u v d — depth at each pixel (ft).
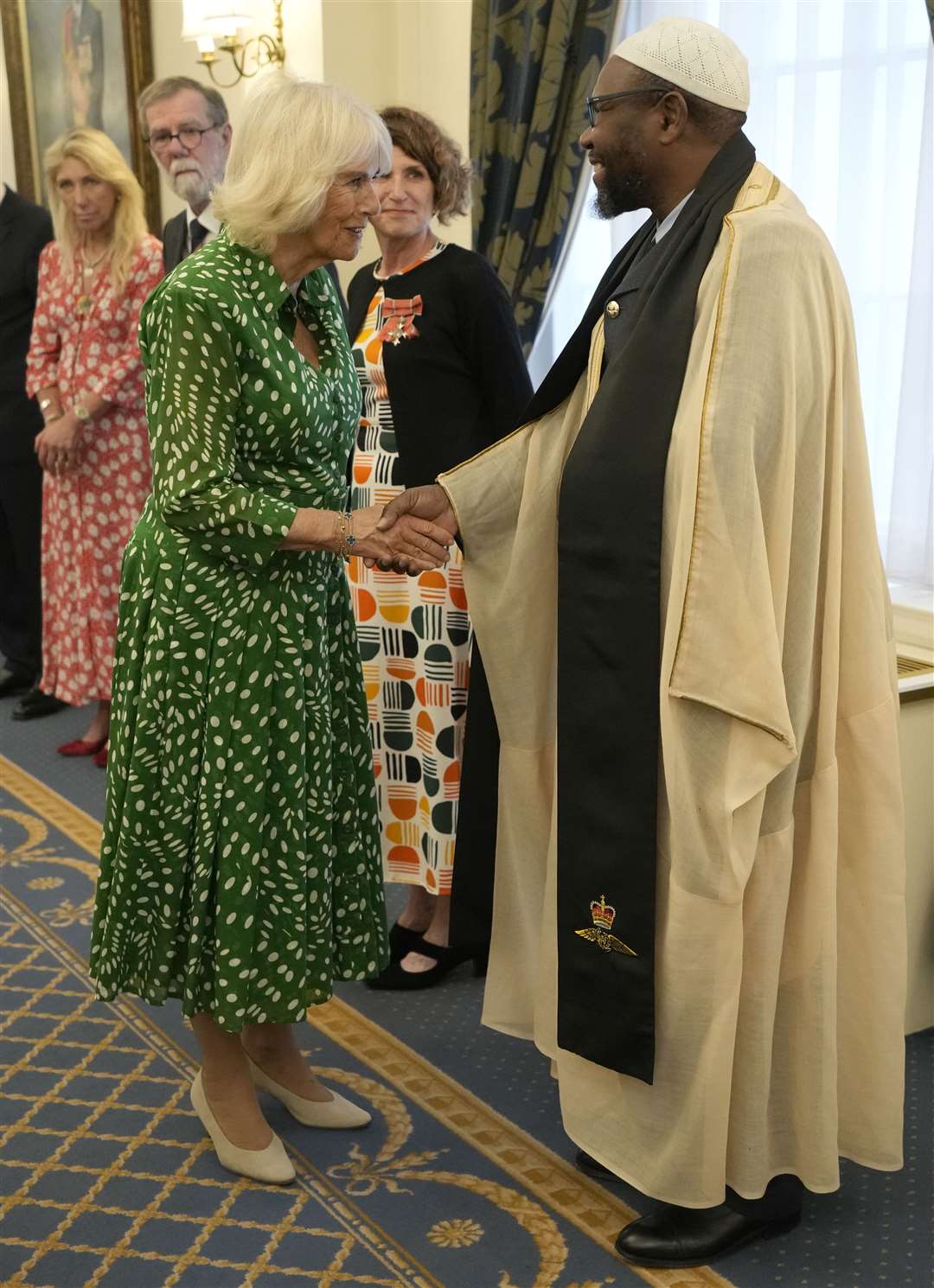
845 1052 7.25
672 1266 7.14
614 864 7.00
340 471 7.66
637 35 6.78
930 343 10.96
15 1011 9.78
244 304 6.86
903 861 7.07
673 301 6.62
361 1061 9.20
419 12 15.23
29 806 13.75
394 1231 7.43
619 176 6.88
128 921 7.47
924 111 10.68
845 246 11.45
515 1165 8.03
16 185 22.54
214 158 13.23
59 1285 7.00
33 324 15.31
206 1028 7.89
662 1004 6.93
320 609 7.54
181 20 18.20
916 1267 7.18
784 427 6.32
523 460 7.70
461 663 9.76
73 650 14.83
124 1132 8.34
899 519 11.32
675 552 6.51
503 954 8.27
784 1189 7.34
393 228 9.41
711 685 6.38
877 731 6.90
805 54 11.46
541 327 13.53
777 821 6.66
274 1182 7.81
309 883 7.71
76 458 14.42
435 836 9.99
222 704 7.20
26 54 21.59
